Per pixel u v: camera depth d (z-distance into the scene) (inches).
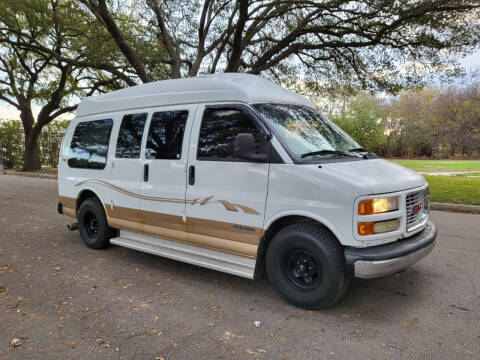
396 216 135.9
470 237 246.2
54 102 781.9
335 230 132.6
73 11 530.6
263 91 169.9
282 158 146.6
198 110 175.8
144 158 196.1
